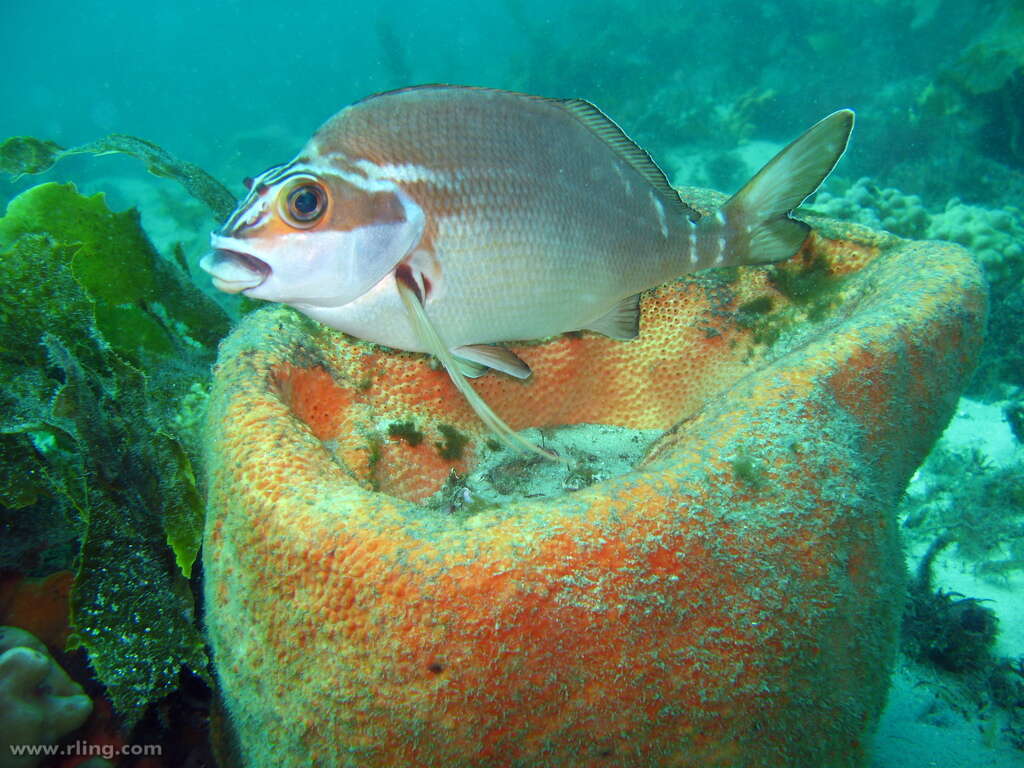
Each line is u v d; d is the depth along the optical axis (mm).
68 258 423
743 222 468
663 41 3703
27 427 389
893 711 584
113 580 378
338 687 317
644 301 532
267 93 8633
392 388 470
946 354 414
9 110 11680
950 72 1868
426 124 384
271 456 342
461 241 391
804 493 348
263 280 373
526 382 516
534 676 309
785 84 2967
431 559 306
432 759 315
